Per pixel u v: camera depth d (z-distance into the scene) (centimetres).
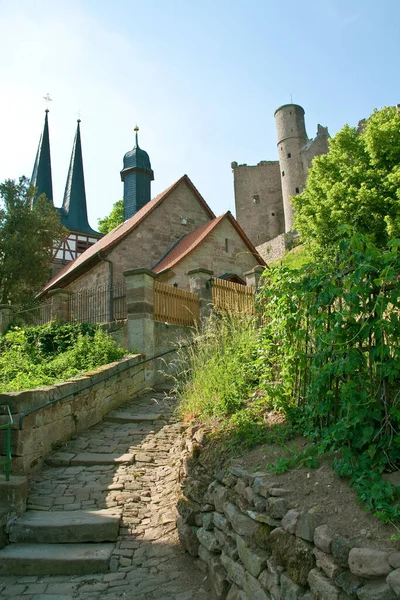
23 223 2764
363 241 341
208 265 2075
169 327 1148
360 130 4609
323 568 268
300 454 374
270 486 346
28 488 586
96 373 831
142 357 1030
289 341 471
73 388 752
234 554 370
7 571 459
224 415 543
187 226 2427
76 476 620
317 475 340
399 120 2308
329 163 2636
